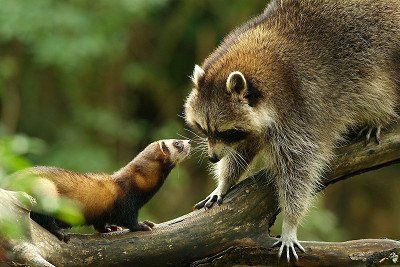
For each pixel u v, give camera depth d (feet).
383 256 33.45
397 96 37.17
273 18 37.52
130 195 34.94
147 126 83.20
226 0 81.35
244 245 33.40
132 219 34.73
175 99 84.33
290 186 35.17
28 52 76.95
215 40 83.10
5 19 71.36
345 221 83.97
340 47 36.40
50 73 80.69
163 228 32.91
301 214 34.81
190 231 32.91
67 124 78.79
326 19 36.78
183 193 78.13
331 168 35.94
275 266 33.68
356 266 33.40
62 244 30.86
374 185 85.20
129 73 80.69
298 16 36.96
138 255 32.04
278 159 35.68
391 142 35.88
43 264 28.60
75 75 79.36
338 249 33.47
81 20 72.59
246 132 36.09
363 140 36.14
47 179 31.63
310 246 33.50
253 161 37.58
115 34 74.79
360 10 37.04
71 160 72.95
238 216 33.63
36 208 29.84
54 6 72.59
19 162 21.86
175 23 83.05
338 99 36.11
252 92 35.50
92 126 77.71
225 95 35.91
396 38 37.11
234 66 36.14
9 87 78.59
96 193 33.71
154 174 35.96
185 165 80.23
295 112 35.53
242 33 37.88
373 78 36.50
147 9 76.13
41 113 80.28
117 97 82.07
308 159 35.42
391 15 37.29
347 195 84.94
